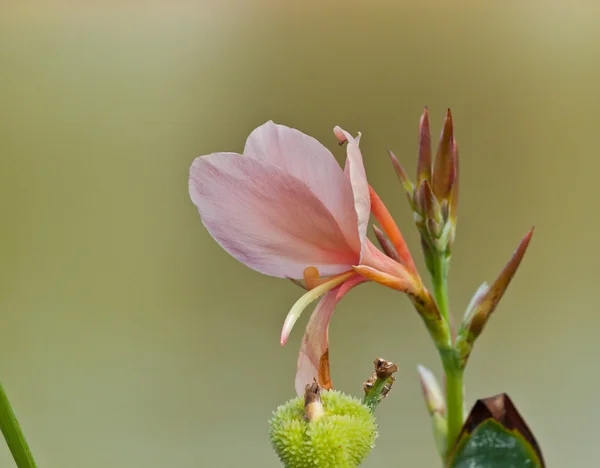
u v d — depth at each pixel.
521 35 1.12
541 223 1.12
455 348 0.68
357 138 0.67
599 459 1.07
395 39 1.12
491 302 0.67
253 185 0.67
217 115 1.15
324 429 0.64
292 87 1.13
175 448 1.13
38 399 1.14
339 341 1.09
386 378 0.65
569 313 1.11
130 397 1.13
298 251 0.67
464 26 1.12
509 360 1.10
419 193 0.68
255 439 1.11
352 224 0.67
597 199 1.11
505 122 1.12
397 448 1.06
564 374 1.10
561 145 1.12
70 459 1.14
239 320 1.14
